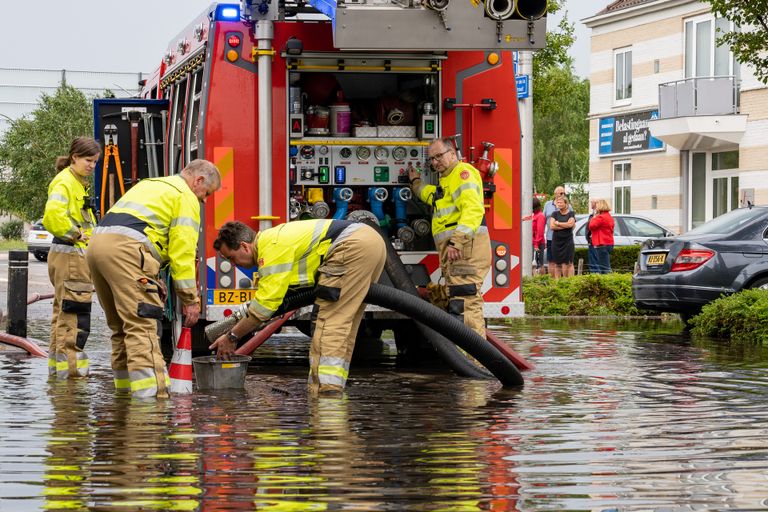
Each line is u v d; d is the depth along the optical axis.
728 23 31.03
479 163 10.30
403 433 6.43
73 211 9.34
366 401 7.80
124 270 7.99
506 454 5.82
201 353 10.77
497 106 10.35
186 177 8.37
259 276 8.21
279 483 5.12
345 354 8.50
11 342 11.44
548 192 66.25
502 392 8.31
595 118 36.47
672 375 9.34
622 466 5.52
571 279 17.58
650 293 14.62
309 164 10.07
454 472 5.36
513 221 10.43
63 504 4.72
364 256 8.27
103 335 13.53
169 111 12.13
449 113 10.28
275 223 9.94
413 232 10.34
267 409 7.39
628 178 35.31
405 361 10.80
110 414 7.15
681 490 5.02
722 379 9.05
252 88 9.91
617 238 26.62
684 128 30.72
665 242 14.57
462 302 9.99
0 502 4.75
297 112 9.98
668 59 33.19
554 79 29.06
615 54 35.69
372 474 5.31
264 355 11.38
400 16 9.09
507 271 10.45
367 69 10.01
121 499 4.81
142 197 8.16
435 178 10.31
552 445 6.07
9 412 7.24
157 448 5.94
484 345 8.48
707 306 13.35
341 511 4.63
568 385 8.71
